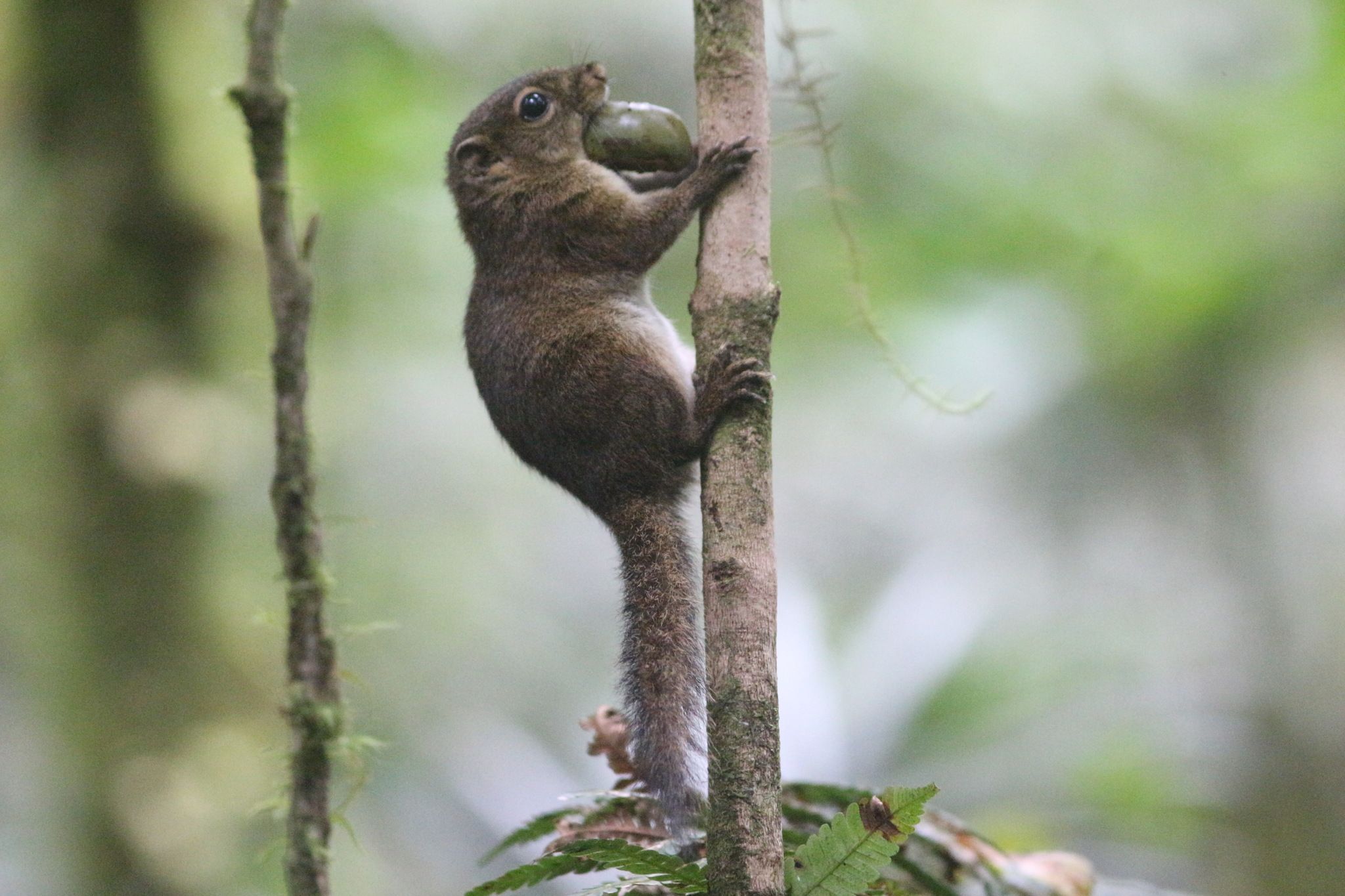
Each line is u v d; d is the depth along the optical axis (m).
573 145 7.12
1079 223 15.57
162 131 11.05
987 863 4.91
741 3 4.55
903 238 15.55
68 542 10.48
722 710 3.95
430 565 15.43
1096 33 15.99
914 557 16.88
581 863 4.03
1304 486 16.53
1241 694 15.80
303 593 4.06
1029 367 15.75
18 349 11.07
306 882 4.00
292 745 4.06
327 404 14.61
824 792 4.93
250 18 4.00
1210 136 15.70
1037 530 16.66
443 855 13.20
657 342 6.37
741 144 4.51
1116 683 14.86
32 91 11.03
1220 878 14.32
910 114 15.75
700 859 4.50
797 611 13.53
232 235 11.16
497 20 15.52
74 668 10.36
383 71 15.09
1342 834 14.99
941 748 13.12
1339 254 15.22
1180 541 16.50
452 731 14.30
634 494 6.13
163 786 9.98
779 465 18.89
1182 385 16.19
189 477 10.52
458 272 15.70
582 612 17.08
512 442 6.62
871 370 16.56
